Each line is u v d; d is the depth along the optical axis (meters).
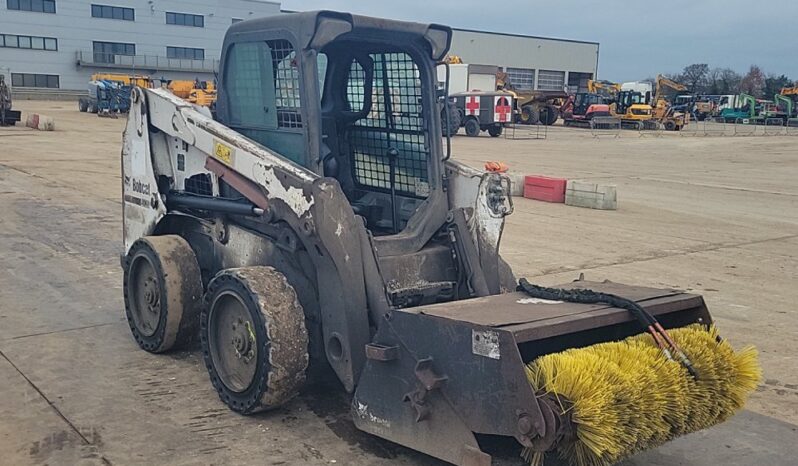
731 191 16.98
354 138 5.37
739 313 7.00
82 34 60.16
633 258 9.30
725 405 3.78
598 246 10.00
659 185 17.72
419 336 3.59
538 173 19.17
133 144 5.60
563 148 28.33
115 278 7.49
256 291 4.20
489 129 34.16
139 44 62.44
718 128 47.59
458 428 3.45
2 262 7.99
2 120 27.53
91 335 5.79
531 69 70.69
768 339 6.24
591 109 43.19
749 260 9.46
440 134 4.87
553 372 3.28
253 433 4.22
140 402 4.59
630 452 3.43
